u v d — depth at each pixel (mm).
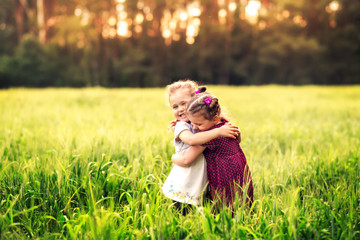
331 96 15922
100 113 7660
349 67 52031
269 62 49625
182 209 2562
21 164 3119
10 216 2287
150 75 50750
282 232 2121
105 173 2967
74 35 45438
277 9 53188
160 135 4477
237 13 51656
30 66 43344
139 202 2605
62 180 2758
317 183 3039
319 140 4938
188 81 2873
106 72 49312
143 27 51969
